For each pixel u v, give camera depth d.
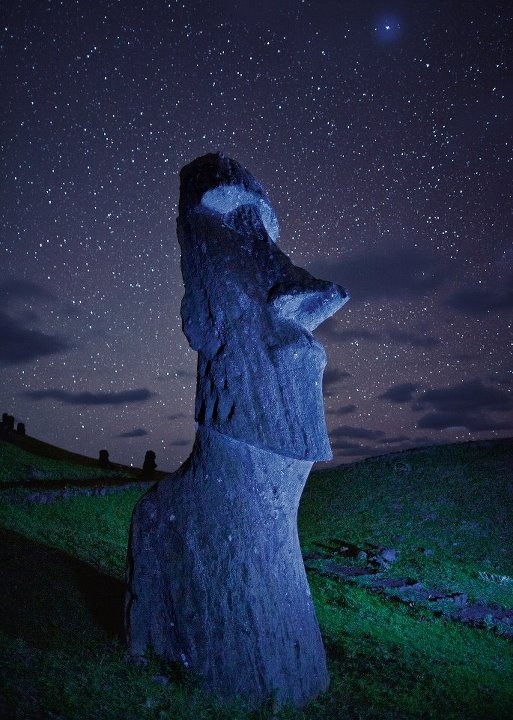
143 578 7.27
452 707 8.01
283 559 7.54
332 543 18.56
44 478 21.31
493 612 13.83
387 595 14.17
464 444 25.30
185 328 7.82
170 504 7.48
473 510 20.25
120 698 6.02
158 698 6.29
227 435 7.40
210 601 7.11
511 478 21.78
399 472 23.58
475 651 11.20
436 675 9.09
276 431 7.42
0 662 5.85
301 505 21.95
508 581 16.00
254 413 7.40
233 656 6.96
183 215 8.05
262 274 7.87
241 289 7.66
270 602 7.28
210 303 7.66
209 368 7.62
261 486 7.48
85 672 6.36
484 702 8.45
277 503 7.56
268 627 7.17
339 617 11.47
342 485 23.19
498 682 9.59
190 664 6.95
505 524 19.33
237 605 7.11
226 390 7.44
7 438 30.50
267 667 7.03
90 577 9.75
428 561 17.11
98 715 5.52
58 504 17.09
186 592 7.14
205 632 7.02
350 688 7.88
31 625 7.32
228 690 6.86
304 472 7.80
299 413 7.54
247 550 7.29
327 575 15.47
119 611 8.40
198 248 7.82
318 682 7.54
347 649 9.37
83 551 12.18
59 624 7.62
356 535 19.11
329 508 21.42
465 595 14.57
